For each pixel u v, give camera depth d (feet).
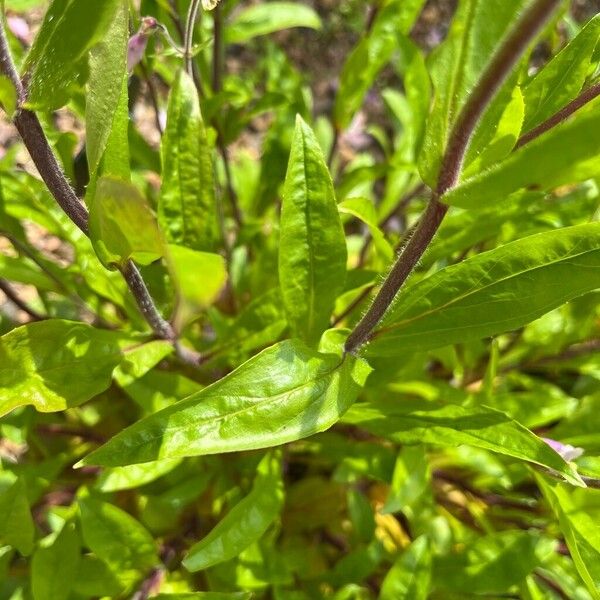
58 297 0.89
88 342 0.50
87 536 0.58
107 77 0.37
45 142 0.41
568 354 0.78
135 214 0.31
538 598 0.62
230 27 0.80
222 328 0.72
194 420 0.40
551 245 0.43
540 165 0.31
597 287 0.44
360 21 1.45
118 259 0.43
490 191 0.33
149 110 1.26
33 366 0.48
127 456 0.39
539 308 0.45
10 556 0.64
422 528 0.69
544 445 0.47
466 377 0.81
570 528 0.54
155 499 0.68
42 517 0.81
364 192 1.07
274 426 0.42
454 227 0.61
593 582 0.52
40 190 0.63
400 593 0.59
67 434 0.83
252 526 0.55
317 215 0.50
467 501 0.77
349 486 0.80
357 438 0.76
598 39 0.47
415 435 0.53
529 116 0.48
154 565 0.61
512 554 0.63
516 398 0.68
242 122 0.78
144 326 0.64
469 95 0.32
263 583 0.64
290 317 0.53
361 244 1.06
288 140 0.92
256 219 0.94
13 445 0.98
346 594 0.65
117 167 0.43
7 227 0.65
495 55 0.29
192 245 0.53
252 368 0.42
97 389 0.49
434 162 0.36
